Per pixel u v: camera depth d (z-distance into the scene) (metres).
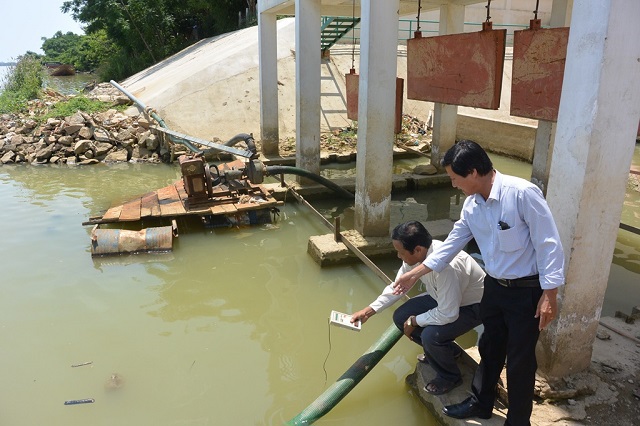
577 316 3.21
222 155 11.62
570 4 7.64
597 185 2.93
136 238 6.29
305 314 4.98
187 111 12.90
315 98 8.53
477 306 3.29
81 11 26.44
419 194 9.39
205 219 7.18
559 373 3.32
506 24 18.52
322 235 6.42
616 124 2.85
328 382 3.92
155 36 27.36
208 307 5.08
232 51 14.48
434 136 9.91
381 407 3.65
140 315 4.88
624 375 3.42
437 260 2.92
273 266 6.05
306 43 8.25
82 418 3.50
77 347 4.33
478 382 3.14
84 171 10.44
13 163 10.98
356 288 5.55
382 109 5.75
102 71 32.66
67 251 6.30
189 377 3.95
